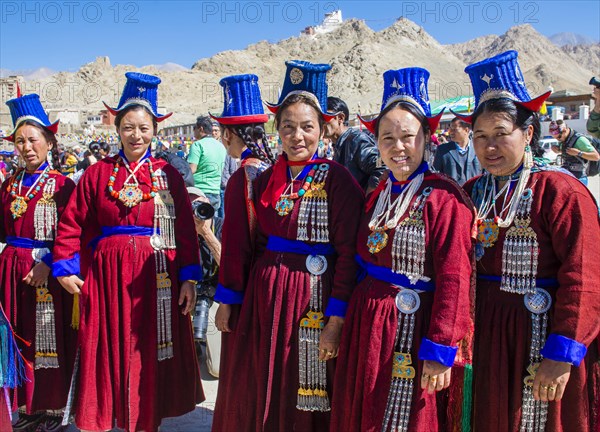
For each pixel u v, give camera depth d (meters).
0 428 2.86
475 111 2.31
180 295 3.17
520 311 2.20
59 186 3.40
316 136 2.58
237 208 2.77
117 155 3.15
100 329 2.98
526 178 2.23
